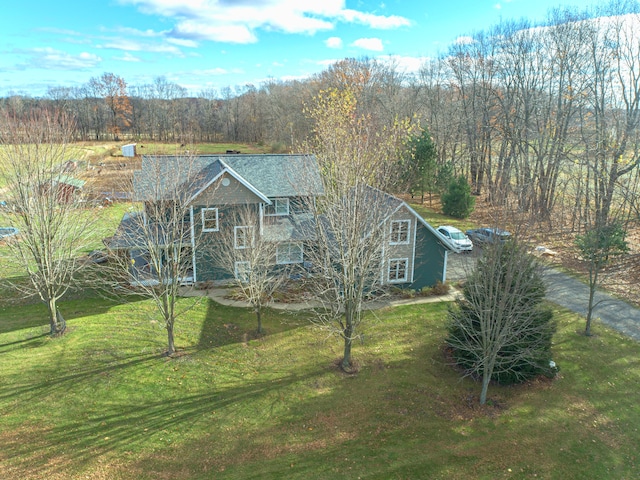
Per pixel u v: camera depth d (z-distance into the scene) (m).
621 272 32.44
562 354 22.00
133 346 22.20
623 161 35.22
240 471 14.57
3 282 28.72
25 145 22.98
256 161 32.88
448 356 21.91
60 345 22.11
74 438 15.84
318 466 14.79
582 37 41.28
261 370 20.66
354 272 21.81
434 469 14.66
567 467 14.83
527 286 18.20
